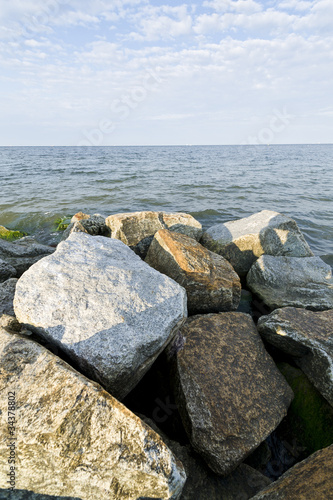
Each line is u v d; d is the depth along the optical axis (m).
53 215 13.95
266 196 18.66
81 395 2.48
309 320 4.54
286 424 3.68
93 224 8.94
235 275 5.53
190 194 18.88
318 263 7.01
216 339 4.25
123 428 2.36
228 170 34.50
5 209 14.98
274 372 4.02
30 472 2.19
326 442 3.39
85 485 2.18
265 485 3.07
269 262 6.93
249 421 3.36
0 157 63.69
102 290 3.62
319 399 3.71
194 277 5.03
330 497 2.21
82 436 2.28
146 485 2.19
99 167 37.91
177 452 3.22
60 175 28.44
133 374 3.21
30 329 3.36
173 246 5.41
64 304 3.36
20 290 3.46
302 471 2.55
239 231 8.01
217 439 3.15
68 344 3.03
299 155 73.69
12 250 7.43
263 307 6.30
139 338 3.20
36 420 2.30
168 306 3.67
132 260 4.50
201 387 3.56
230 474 3.13
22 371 2.65
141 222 7.46
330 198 18.30
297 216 14.08
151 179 25.77
